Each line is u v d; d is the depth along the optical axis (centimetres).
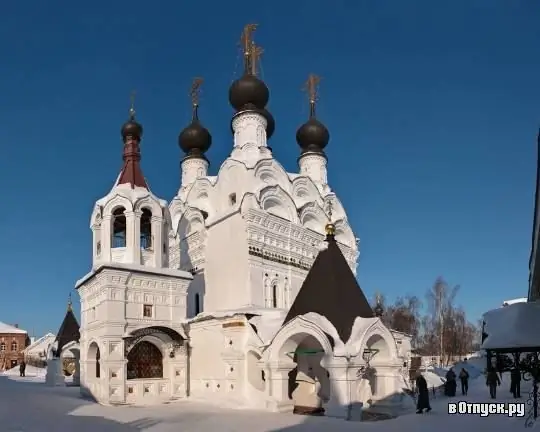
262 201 3625
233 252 3550
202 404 2883
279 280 3622
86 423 2052
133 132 3441
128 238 3148
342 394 2219
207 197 4097
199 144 4812
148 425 2031
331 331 2306
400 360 2423
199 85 4962
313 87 4884
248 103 4178
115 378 2864
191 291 3866
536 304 2158
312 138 4744
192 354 3181
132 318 3027
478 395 3359
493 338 2002
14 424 1962
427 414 2311
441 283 7675
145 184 3381
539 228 2006
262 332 2786
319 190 4434
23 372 6128
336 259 2575
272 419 2202
